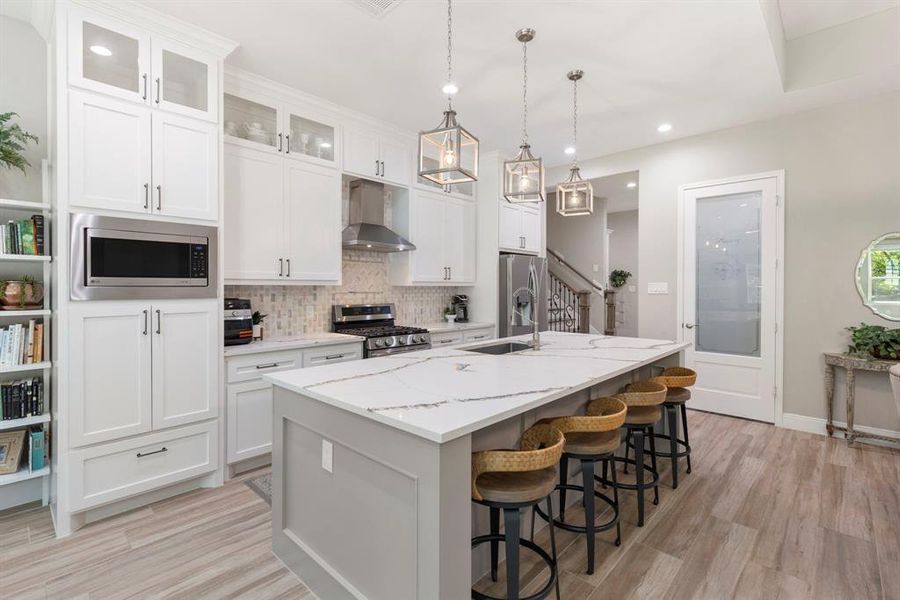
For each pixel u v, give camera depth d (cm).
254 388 296
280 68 310
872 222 356
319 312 400
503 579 189
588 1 237
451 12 246
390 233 418
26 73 258
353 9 244
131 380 240
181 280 259
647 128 426
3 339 231
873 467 306
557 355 258
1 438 243
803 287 388
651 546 213
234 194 310
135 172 242
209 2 238
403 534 142
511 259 493
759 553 207
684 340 455
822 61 333
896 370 263
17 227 236
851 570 195
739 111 387
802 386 388
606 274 772
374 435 151
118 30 236
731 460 321
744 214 420
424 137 230
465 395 165
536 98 358
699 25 260
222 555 205
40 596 177
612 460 226
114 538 218
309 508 186
